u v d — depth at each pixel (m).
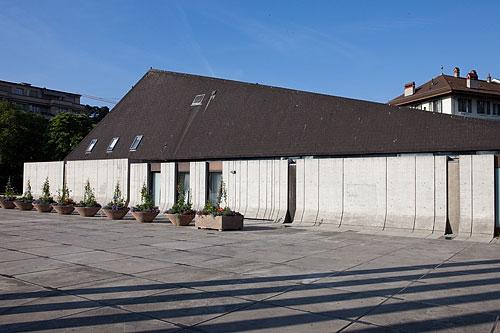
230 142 29.02
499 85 55.16
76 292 7.26
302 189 19.75
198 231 16.66
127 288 7.52
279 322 5.73
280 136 27.31
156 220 21.69
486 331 5.38
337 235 15.37
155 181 26.84
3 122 54.44
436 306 6.43
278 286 7.64
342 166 18.50
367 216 17.58
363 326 5.55
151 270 9.02
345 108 26.58
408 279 8.18
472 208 15.18
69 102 93.38
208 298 6.88
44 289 7.46
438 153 21.23
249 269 9.12
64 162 32.56
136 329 5.46
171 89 38.50
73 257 10.60
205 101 34.50
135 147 33.69
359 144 23.72
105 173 29.34
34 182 35.31
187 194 24.83
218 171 23.41
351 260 10.22
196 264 9.70
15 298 6.90
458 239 14.29
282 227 18.17
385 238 14.55
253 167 21.81
